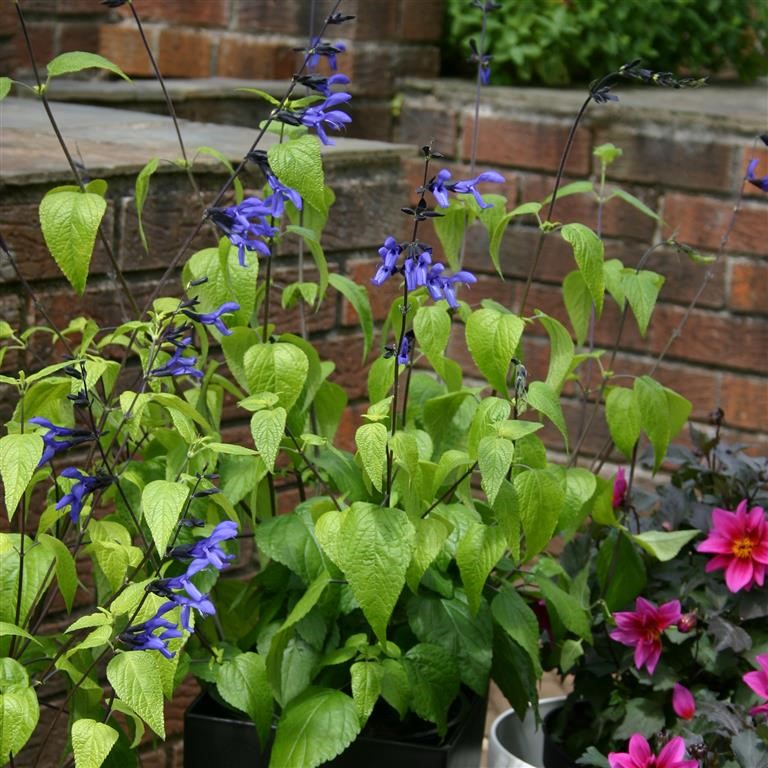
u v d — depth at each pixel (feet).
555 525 5.81
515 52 12.38
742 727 6.15
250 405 5.60
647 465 8.04
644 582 6.90
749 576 6.63
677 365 11.71
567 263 11.89
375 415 5.62
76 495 5.26
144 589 5.11
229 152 7.58
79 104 9.86
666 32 13.05
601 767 6.31
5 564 5.51
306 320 7.96
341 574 6.04
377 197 8.20
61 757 6.19
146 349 6.17
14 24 9.53
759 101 12.33
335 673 6.22
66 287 6.81
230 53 12.38
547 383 6.24
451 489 5.90
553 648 6.98
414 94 12.43
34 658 5.90
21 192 6.52
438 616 6.06
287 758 5.60
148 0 12.35
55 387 5.69
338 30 12.05
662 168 11.48
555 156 11.84
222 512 6.18
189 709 6.25
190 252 7.38
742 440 11.55
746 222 11.23
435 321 5.94
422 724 6.17
